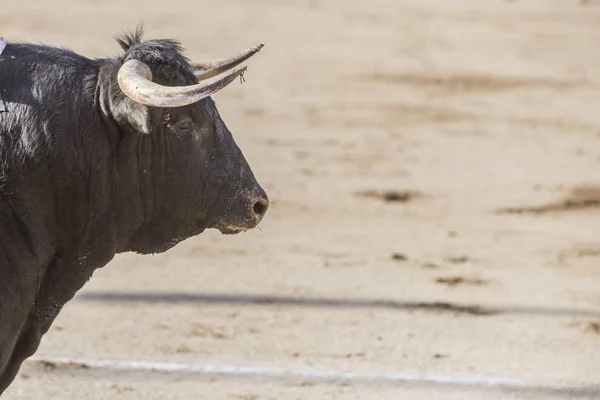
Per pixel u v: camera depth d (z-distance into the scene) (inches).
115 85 735.1
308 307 1275.8
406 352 1146.0
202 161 776.3
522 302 1330.0
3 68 735.1
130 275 1353.3
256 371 1070.4
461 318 1263.5
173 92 690.2
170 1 4832.7
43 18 3998.5
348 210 1755.7
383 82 3127.5
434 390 1043.3
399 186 1937.7
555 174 2091.5
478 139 2413.9
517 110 2800.2
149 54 749.3
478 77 3297.2
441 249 1556.3
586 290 1391.5
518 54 3843.5
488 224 1711.4
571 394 1048.2
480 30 4463.6
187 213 783.7
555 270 1476.4
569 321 1266.0
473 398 1028.5
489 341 1190.3
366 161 2133.4
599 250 1588.3
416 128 2506.2
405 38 4106.8
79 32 3708.2
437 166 2121.1
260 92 2859.3
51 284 751.7
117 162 748.6
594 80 3353.8
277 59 3449.8
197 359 1096.2
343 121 2546.8
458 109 2775.6
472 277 1427.2
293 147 2229.3
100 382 1023.0
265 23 4350.4
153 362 1080.2
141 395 997.2
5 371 761.6
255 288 1334.9
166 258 1433.3
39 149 723.4
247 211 794.2
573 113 2790.4
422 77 3248.0
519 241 1619.1
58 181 732.7
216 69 800.3
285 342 1158.3
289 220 1669.5
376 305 1293.1
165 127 756.6
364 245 1555.1
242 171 796.0
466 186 1964.8
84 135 735.1
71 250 749.9
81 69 749.3
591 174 2105.1
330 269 1429.6
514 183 2001.7
